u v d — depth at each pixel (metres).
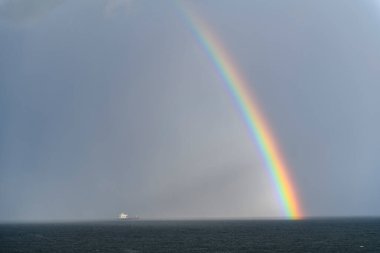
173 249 107.75
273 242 127.00
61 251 104.06
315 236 152.25
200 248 109.75
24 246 119.00
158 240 140.25
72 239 148.12
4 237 162.38
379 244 117.12
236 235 164.12
